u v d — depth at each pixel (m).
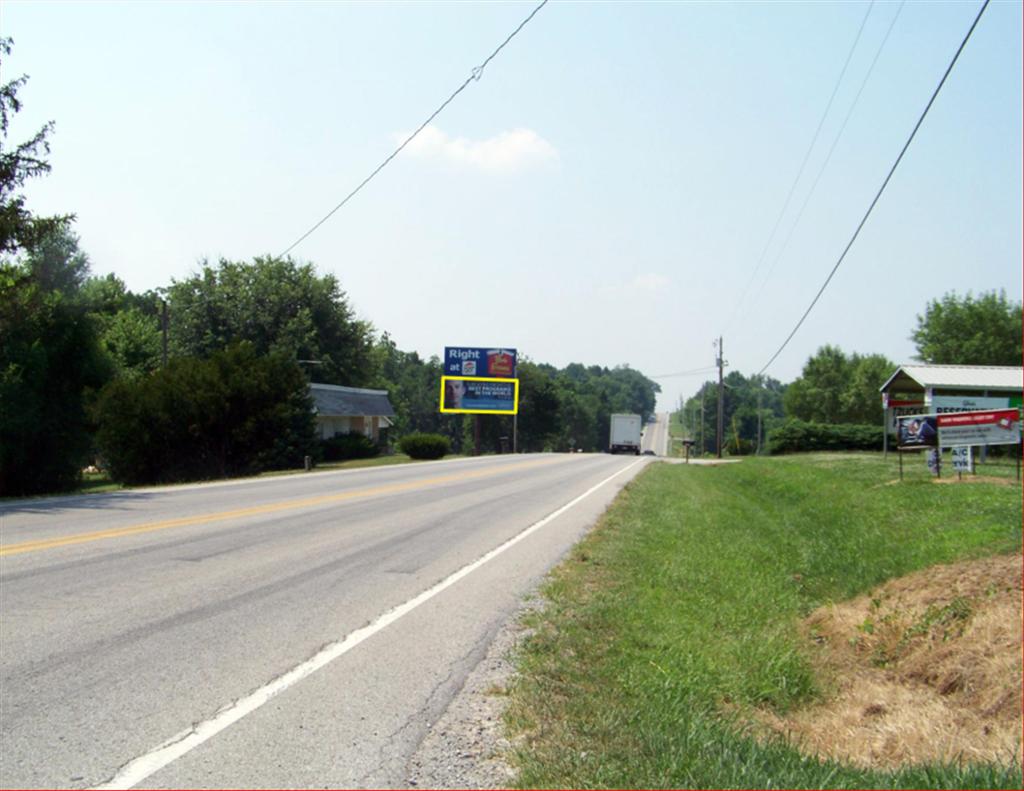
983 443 20.20
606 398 158.75
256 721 5.15
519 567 11.16
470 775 4.46
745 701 7.38
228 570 10.05
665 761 4.71
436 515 17.14
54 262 39.84
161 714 5.21
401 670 6.32
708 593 11.08
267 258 76.00
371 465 43.69
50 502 18.66
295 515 16.28
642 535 15.23
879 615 10.98
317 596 8.77
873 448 50.56
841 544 15.98
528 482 28.36
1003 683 8.28
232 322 72.62
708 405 137.38
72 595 8.45
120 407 33.84
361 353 80.50
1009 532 13.12
